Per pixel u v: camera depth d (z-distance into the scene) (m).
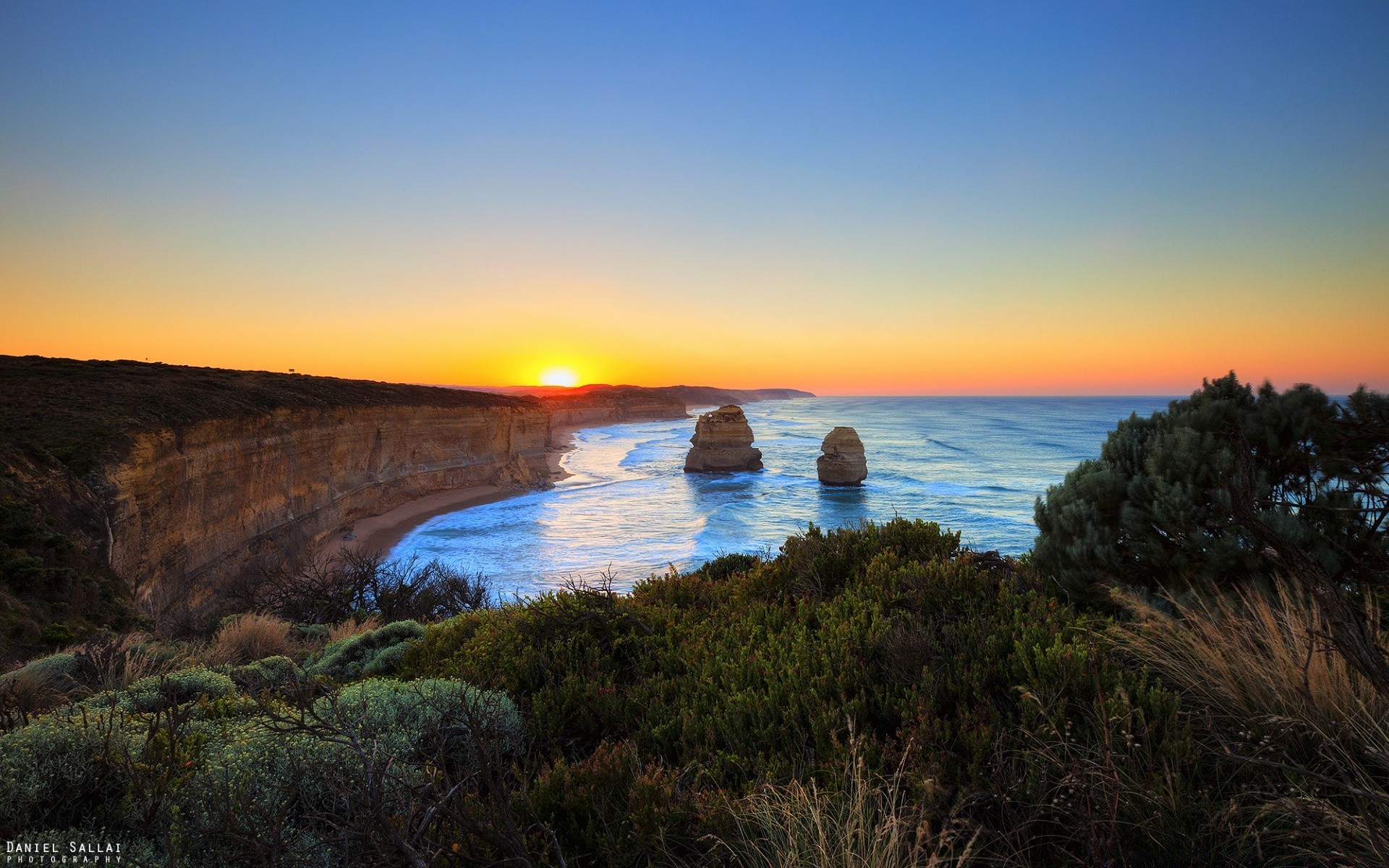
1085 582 5.07
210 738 3.72
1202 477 4.54
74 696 5.90
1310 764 2.97
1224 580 4.39
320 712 3.76
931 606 5.49
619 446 125.06
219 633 9.68
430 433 60.69
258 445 32.81
